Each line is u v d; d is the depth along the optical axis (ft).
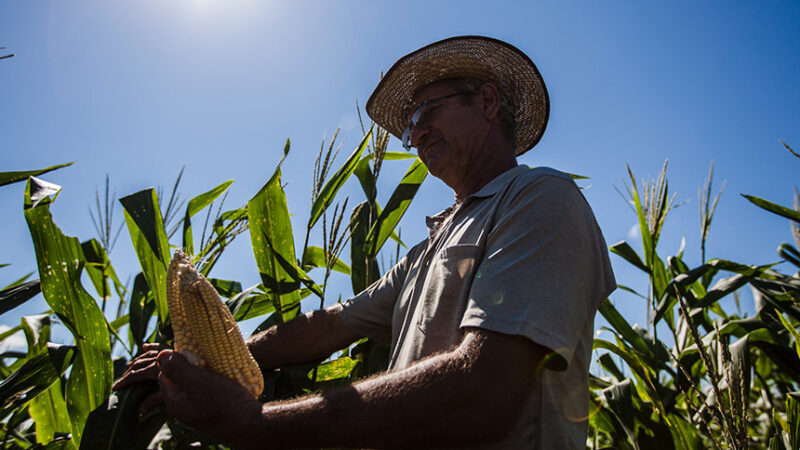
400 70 7.90
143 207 6.97
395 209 8.13
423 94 7.20
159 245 6.86
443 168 6.82
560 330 4.21
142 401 5.45
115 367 7.28
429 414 3.98
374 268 8.66
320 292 7.43
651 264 10.82
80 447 5.08
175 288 4.77
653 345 10.92
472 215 5.57
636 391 9.05
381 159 8.57
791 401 7.61
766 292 9.70
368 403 4.13
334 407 4.19
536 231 4.64
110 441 5.10
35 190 6.43
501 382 4.00
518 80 7.89
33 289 7.38
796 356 9.03
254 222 7.20
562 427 4.49
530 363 4.13
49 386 6.77
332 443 4.12
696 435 8.42
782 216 9.90
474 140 6.72
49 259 6.47
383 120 8.46
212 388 4.48
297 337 6.82
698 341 6.86
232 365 4.67
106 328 6.52
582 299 4.57
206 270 7.90
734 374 6.82
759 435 11.02
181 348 4.71
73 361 6.39
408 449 4.13
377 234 8.07
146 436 5.53
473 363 4.05
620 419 7.77
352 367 7.26
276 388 6.77
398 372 4.32
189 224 8.31
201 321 4.51
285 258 7.20
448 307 5.02
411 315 5.65
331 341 6.85
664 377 11.21
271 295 7.31
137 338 7.64
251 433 4.29
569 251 4.61
